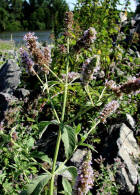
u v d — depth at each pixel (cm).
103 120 23
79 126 23
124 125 43
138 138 43
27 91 51
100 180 34
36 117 38
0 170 30
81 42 25
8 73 58
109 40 52
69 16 28
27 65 25
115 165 35
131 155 38
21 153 27
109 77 51
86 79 21
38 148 40
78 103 43
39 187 20
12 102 44
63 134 20
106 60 52
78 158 37
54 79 47
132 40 60
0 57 93
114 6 51
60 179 33
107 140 41
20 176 30
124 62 59
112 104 23
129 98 47
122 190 34
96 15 51
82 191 18
